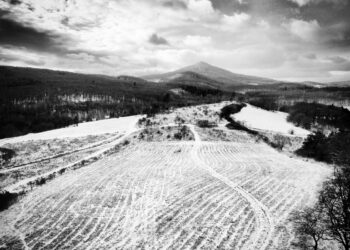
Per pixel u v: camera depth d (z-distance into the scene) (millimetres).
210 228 28141
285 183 42188
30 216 32875
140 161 57062
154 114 115438
